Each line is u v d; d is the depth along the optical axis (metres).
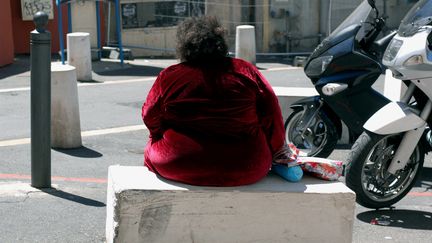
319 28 17.80
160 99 4.07
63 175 6.64
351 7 17.55
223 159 4.00
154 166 4.20
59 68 7.64
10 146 7.79
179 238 4.04
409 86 5.53
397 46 5.40
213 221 4.04
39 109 5.83
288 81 13.29
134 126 9.05
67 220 5.30
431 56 5.25
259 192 4.05
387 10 17.83
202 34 4.00
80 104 10.50
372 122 5.42
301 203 4.09
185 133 4.05
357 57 6.29
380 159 5.53
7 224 5.16
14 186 6.07
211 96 3.97
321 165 4.35
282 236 4.12
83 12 16.50
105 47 16.72
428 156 7.54
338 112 6.47
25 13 16.36
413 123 5.38
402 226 5.37
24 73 13.84
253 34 15.00
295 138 6.79
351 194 4.13
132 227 3.99
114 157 7.43
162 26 17.33
